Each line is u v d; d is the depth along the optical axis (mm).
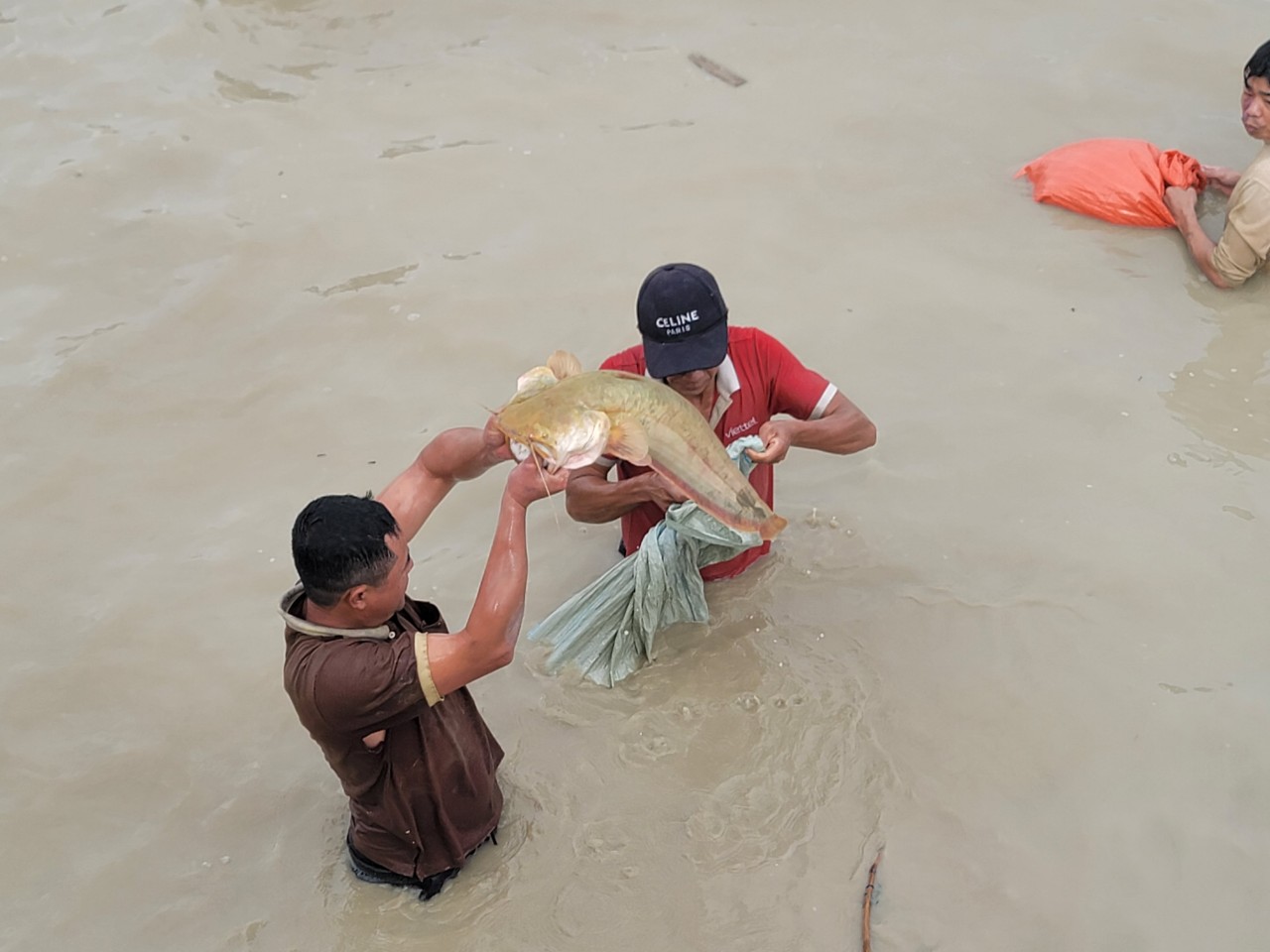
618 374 3354
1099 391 5293
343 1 8383
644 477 3953
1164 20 7766
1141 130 6844
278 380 5652
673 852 3734
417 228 6508
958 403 5285
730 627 4398
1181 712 4008
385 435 5328
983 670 4199
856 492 4910
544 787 3930
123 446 5352
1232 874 3568
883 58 7641
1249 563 4488
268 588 4711
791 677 4223
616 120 7230
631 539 4379
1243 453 4965
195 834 3891
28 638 4539
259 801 3982
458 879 3703
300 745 4156
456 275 6184
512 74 7668
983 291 5875
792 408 4145
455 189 6766
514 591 3033
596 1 8336
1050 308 5758
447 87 7594
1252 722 3957
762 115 7188
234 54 7969
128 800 3998
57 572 4797
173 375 5703
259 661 4434
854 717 4082
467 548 4785
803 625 4395
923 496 4871
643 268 6141
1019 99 7180
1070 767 3887
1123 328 5633
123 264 6352
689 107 7301
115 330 5957
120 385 5656
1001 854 3662
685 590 4230
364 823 3484
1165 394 5270
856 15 8086
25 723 4238
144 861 3816
